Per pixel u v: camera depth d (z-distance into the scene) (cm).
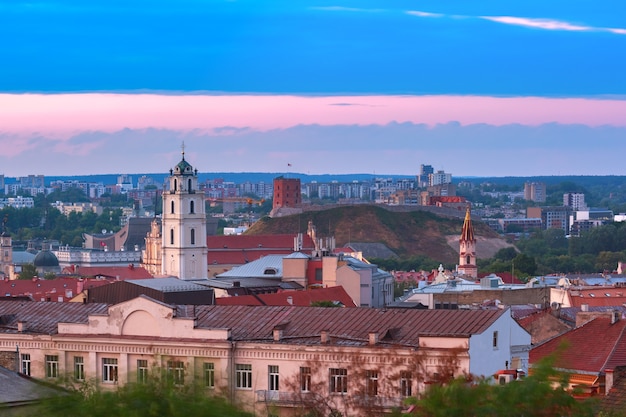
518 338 18188
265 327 18562
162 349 18312
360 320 18300
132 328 18738
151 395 9212
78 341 18875
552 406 10181
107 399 9206
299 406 16600
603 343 17788
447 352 16850
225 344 17938
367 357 17088
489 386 10306
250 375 17875
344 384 17225
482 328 17412
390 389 16900
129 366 18562
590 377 16900
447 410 10181
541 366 10375
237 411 9231
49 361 19075
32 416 9350
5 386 11944
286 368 17612
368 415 16325
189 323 18400
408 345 17275
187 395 9256
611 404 14225
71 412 9269
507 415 10112
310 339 17988
